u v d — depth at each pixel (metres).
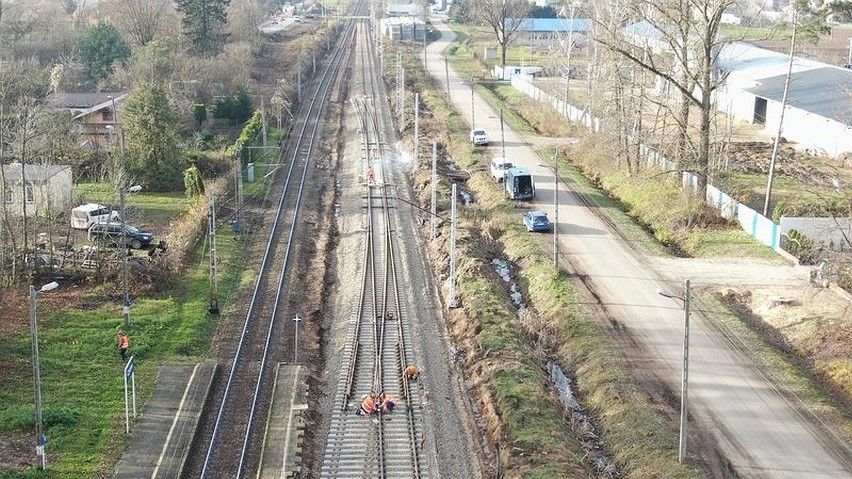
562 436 35.00
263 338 44.53
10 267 50.03
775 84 94.88
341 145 92.38
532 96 114.44
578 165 82.19
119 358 41.22
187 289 50.56
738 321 44.97
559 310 47.03
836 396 37.94
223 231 61.28
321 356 43.78
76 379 39.00
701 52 62.16
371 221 64.94
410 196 72.50
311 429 36.25
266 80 124.88
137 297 48.50
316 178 79.12
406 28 178.50
